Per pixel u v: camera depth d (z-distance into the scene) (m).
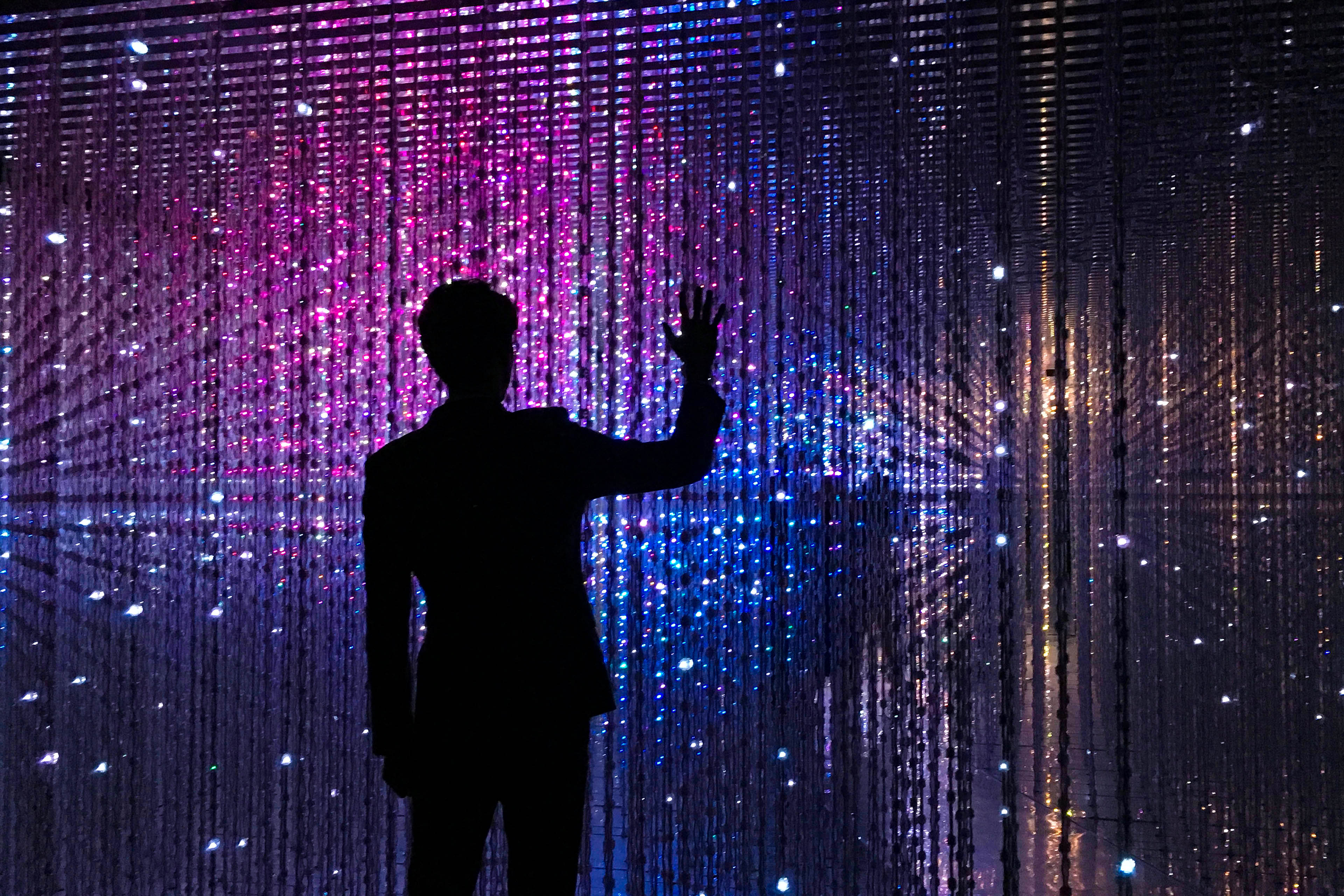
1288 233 3.69
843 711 3.14
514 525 1.73
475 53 3.32
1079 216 5.14
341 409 3.77
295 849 3.18
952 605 3.56
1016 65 3.37
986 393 5.31
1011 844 2.87
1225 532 4.02
